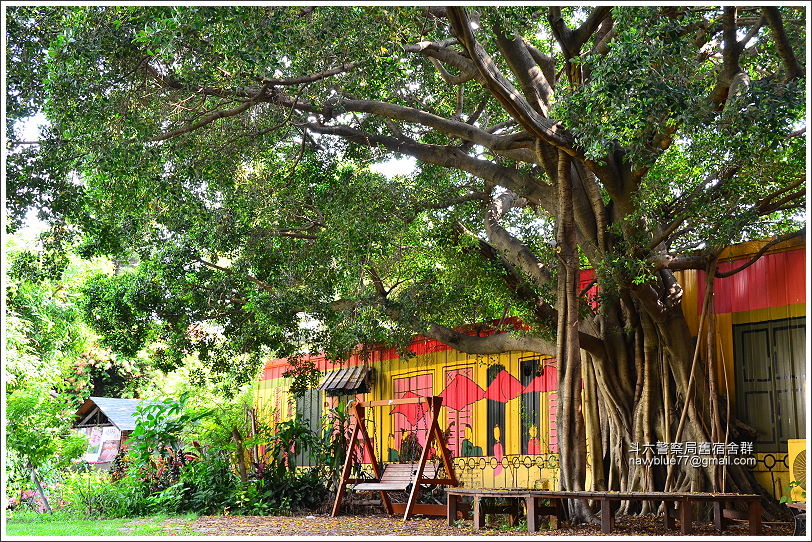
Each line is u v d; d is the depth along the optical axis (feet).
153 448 45.06
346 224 39.55
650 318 37.45
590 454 39.19
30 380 57.26
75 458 49.08
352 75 33.17
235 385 52.26
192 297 44.80
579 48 31.91
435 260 45.57
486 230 44.27
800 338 35.68
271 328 45.44
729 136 27.22
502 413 45.55
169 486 43.65
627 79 25.50
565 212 33.60
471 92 45.03
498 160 43.68
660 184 33.60
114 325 46.80
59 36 29.89
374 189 41.19
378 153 44.50
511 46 35.22
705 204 31.60
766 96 26.55
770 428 36.19
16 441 42.65
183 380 62.75
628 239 34.42
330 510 43.29
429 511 40.01
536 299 39.93
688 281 39.96
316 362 59.98
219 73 33.17
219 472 43.88
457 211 43.93
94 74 30.76
